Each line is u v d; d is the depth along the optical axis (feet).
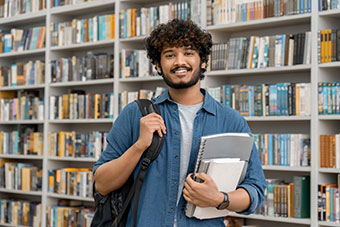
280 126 13.82
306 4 12.32
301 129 13.43
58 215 17.10
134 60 15.51
